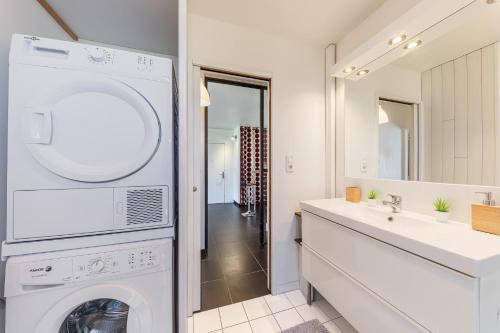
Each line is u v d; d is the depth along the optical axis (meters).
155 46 1.71
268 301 1.72
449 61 1.21
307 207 1.58
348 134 1.85
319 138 1.98
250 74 1.74
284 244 1.85
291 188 1.88
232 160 6.35
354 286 1.15
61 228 0.83
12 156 0.78
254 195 4.77
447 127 1.22
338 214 1.25
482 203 1.00
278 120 1.83
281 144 1.84
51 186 0.82
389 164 1.54
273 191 1.82
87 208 0.86
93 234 0.87
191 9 1.52
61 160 0.83
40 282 0.77
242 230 3.52
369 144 1.69
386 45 1.37
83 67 0.86
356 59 1.54
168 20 1.42
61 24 1.39
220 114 4.34
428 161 1.31
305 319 1.52
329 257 1.35
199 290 1.61
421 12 1.12
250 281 2.00
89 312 0.94
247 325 1.47
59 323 0.80
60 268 0.80
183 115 0.98
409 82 1.42
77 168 0.85
